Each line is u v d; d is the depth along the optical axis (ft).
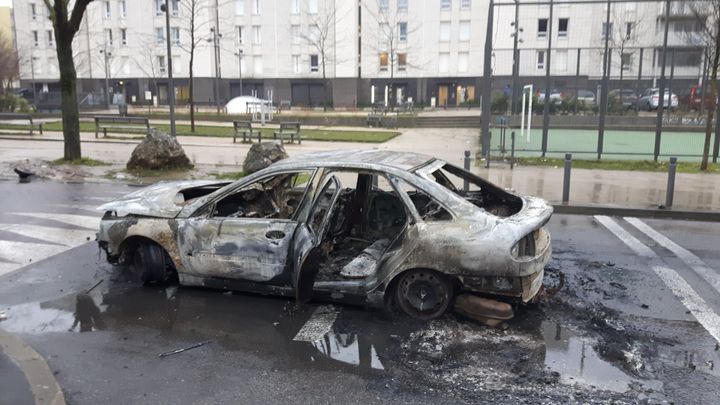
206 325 17.83
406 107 148.15
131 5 196.54
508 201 21.62
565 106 87.45
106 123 76.69
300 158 20.20
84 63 204.03
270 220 18.84
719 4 51.65
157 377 14.64
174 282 21.54
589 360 15.62
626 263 24.79
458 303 18.04
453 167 21.27
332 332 17.31
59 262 23.90
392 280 18.28
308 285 17.62
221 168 50.44
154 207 20.77
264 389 14.05
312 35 186.70
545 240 18.80
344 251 21.36
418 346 16.37
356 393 13.87
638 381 14.53
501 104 85.46
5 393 13.32
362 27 185.68
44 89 221.87
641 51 78.28
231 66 194.18
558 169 50.26
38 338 16.85
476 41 178.81
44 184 42.88
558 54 110.63
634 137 79.87
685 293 20.98
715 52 51.85
